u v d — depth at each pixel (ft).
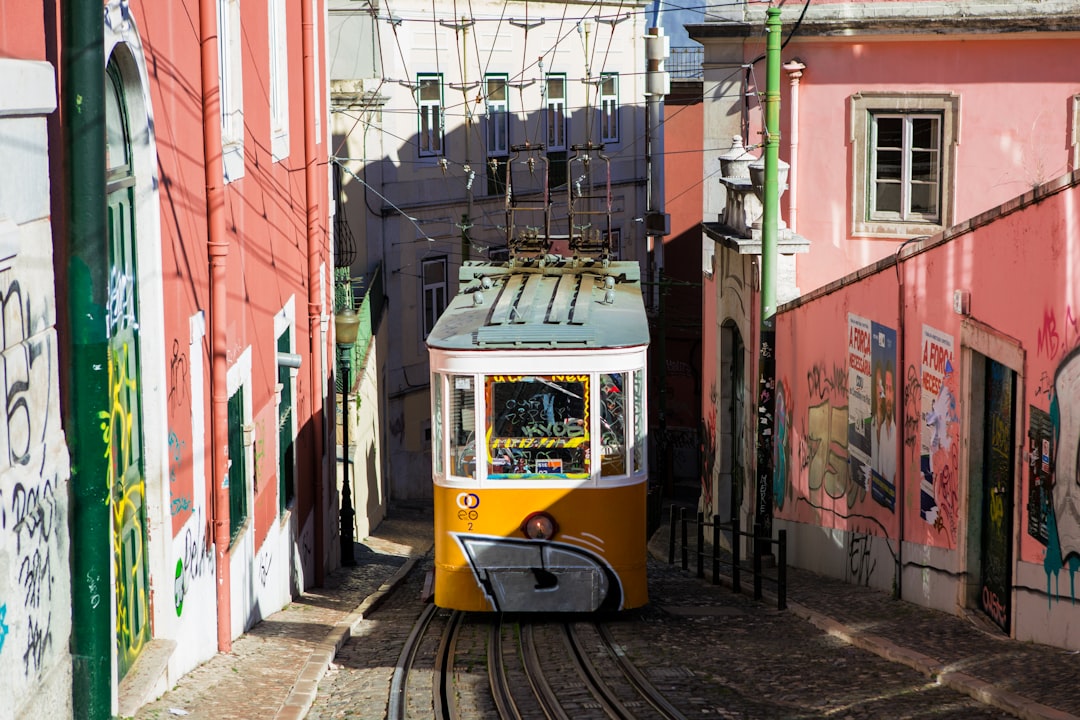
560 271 53.06
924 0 62.23
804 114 65.31
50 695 22.47
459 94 108.47
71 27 22.97
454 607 43.78
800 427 56.13
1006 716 27.89
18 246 20.38
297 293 53.62
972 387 37.88
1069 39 60.85
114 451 26.99
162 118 30.63
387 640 42.75
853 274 47.85
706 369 73.41
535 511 43.62
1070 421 31.19
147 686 27.58
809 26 64.03
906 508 43.37
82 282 23.21
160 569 30.14
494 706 33.01
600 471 43.62
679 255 130.52
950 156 62.95
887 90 63.77
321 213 61.16
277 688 32.42
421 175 105.40
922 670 33.19
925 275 41.09
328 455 61.72
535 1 114.62
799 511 56.75
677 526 83.35
